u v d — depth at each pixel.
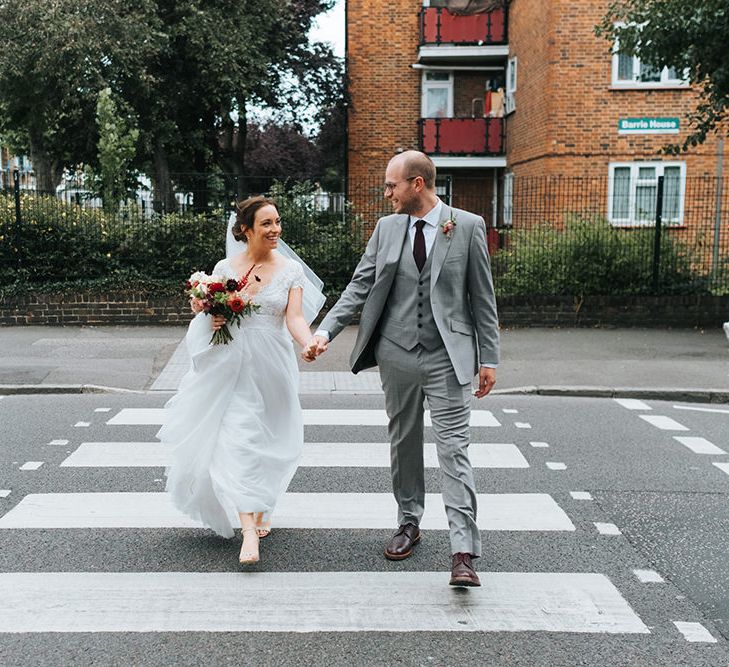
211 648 3.71
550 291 14.69
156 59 21.56
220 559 4.75
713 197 18.09
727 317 14.48
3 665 3.54
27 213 14.41
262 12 22.98
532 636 3.86
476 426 8.16
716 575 4.60
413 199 4.52
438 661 3.61
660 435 7.87
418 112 24.70
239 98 23.34
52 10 19.28
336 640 3.79
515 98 22.39
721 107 13.33
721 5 12.40
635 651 3.72
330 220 15.23
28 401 9.19
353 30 24.52
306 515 5.53
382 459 6.89
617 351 12.33
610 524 5.41
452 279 4.49
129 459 6.81
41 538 5.07
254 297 4.75
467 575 4.12
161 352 11.91
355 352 4.70
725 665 3.60
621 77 18.80
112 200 15.61
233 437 4.62
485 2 23.33
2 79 19.98
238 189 15.76
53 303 14.29
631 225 16.72
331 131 28.03
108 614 4.04
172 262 14.74
